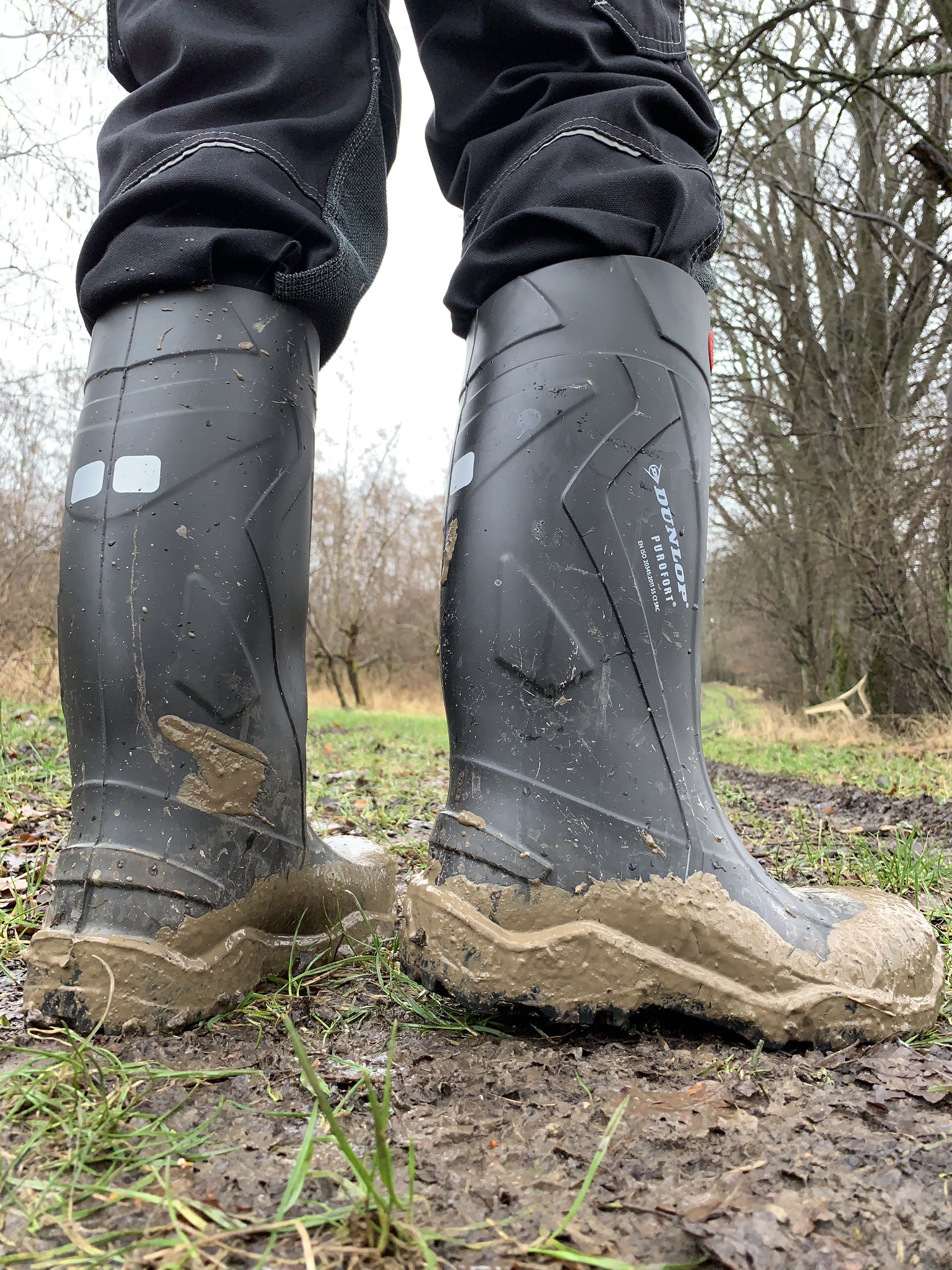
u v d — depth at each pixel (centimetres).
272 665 96
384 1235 53
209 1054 81
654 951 84
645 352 95
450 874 88
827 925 93
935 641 772
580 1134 67
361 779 346
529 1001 82
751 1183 61
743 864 92
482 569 93
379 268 116
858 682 981
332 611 1666
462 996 84
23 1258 51
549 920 84
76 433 98
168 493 90
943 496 689
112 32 112
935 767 510
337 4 105
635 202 97
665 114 104
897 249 855
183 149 94
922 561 749
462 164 110
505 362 97
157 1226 55
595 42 101
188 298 94
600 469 92
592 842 86
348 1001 96
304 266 101
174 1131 66
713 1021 84
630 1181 61
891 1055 84
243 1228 54
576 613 89
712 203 107
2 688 525
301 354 101
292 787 99
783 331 976
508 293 99
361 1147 65
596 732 88
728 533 1149
